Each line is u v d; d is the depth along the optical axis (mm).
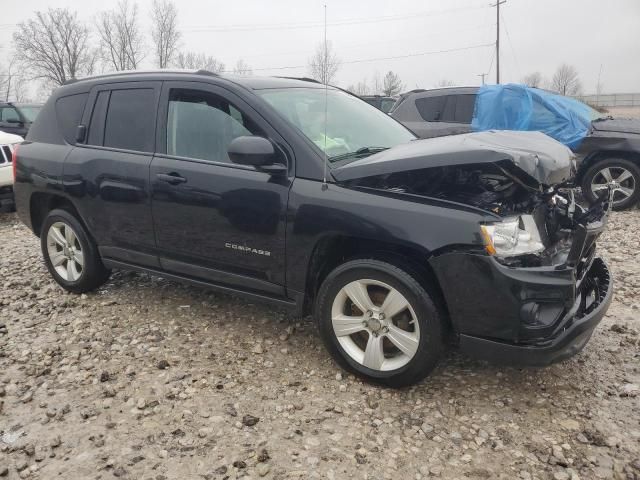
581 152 7977
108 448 2775
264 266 3543
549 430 2893
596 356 3637
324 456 2709
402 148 3416
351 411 3076
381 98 15516
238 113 3635
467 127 8656
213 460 2682
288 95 3875
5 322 4309
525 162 2807
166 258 4035
